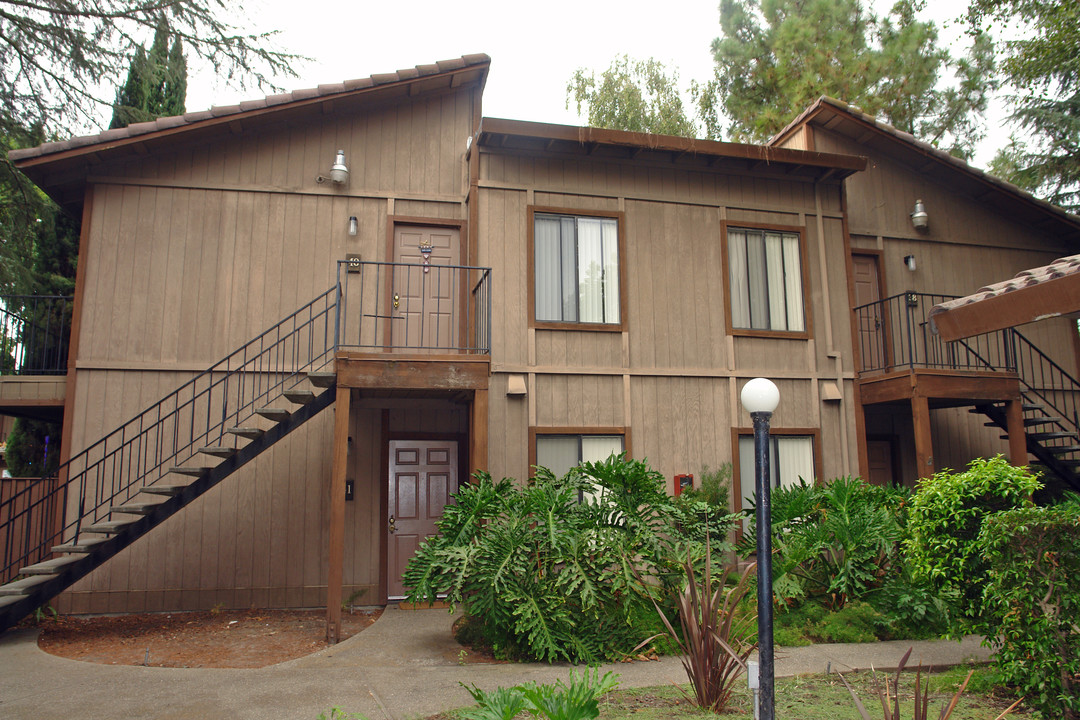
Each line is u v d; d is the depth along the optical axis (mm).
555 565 6824
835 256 10875
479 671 6062
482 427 7906
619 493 7367
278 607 8742
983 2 15812
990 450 11531
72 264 12508
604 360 9664
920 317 11609
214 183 9234
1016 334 11008
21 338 9961
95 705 5121
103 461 7914
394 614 8547
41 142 11867
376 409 9438
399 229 9711
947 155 11484
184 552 8625
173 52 12125
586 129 9461
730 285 10344
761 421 4168
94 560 7457
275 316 9164
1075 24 14602
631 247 10023
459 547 6613
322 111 9492
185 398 8844
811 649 6621
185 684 5641
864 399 10477
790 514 8273
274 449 9016
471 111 10156
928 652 6496
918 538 5594
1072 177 18000
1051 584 4551
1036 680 4566
